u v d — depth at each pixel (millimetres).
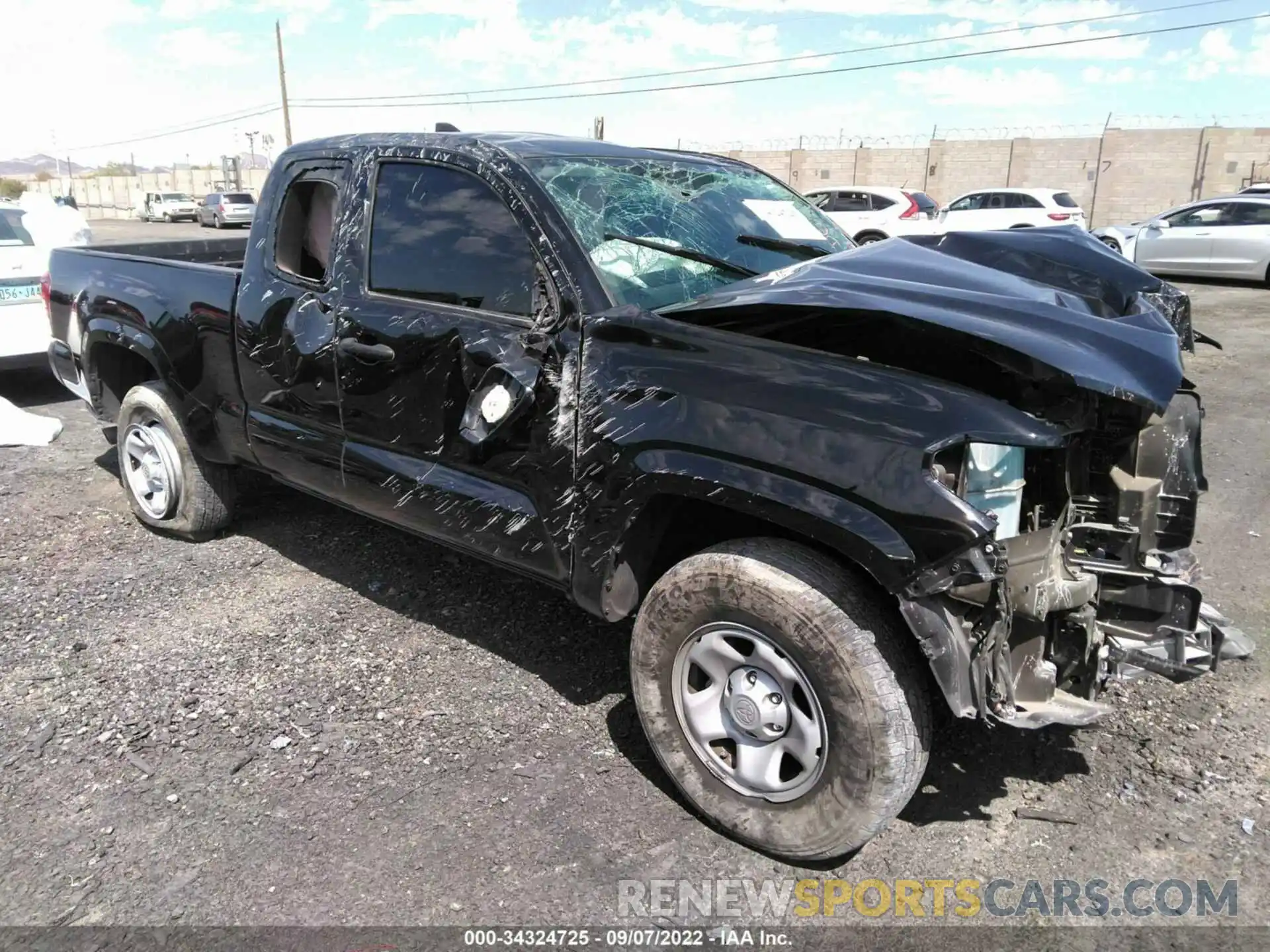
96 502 5203
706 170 3654
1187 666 2447
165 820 2621
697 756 2588
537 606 3939
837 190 21406
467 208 3072
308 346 3459
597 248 2850
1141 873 2457
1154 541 2793
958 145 33750
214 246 5762
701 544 2869
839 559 2385
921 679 2305
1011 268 3170
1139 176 31094
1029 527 2467
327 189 3648
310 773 2832
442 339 3008
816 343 2754
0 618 3803
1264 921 2291
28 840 2543
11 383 8266
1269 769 2885
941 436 2139
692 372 2475
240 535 4723
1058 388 2381
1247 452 6242
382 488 3324
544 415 2750
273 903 2324
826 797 2340
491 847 2527
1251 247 15562
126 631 3715
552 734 3041
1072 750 2990
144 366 4828
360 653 3547
